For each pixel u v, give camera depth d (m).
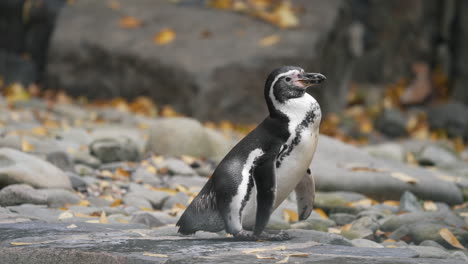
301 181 16.92
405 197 23.52
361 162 28.33
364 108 52.12
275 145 15.50
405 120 49.44
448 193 25.55
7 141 26.81
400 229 18.67
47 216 18.52
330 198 22.78
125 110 41.16
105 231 16.30
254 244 14.81
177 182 24.84
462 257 16.45
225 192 15.52
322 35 44.59
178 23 45.31
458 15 54.25
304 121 15.68
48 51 45.62
